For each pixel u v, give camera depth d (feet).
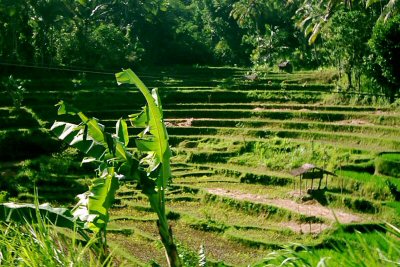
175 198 77.97
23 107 113.09
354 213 67.00
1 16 131.23
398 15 96.53
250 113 115.24
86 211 20.67
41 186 83.92
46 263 13.98
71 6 148.66
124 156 21.40
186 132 109.70
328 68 146.82
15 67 134.00
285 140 96.12
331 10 118.52
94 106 122.21
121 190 83.20
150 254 57.21
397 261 11.01
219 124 112.68
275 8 199.41
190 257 41.19
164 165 22.02
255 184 83.25
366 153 84.43
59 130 23.06
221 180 86.33
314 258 13.15
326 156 85.61
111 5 190.90
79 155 99.76
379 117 100.89
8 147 98.78
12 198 76.84
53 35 150.20
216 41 227.81
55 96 122.72
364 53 111.86
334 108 112.27
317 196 71.67
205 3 229.25
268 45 184.55
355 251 11.78
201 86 142.82
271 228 63.41
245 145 98.02
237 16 207.21
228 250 59.67
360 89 116.88
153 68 176.45
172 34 202.39
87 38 157.58
